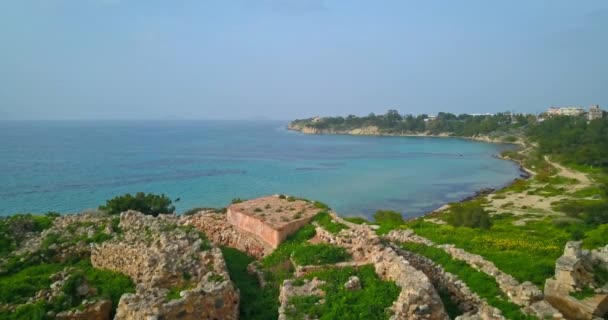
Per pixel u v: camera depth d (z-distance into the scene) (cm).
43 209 6550
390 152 17675
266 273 2170
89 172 10356
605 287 1638
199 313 1521
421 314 1434
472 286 1792
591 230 3653
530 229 4309
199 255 1978
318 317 1509
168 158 13825
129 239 2212
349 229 2394
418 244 2405
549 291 1667
